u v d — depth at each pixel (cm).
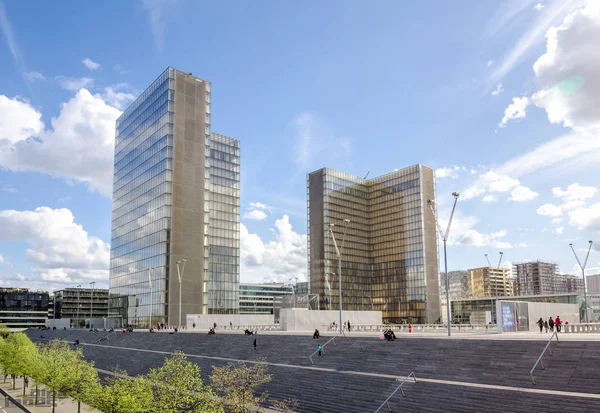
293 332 7881
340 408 4206
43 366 5312
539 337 4688
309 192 19625
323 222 18738
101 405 4059
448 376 4119
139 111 16200
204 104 15275
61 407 5578
